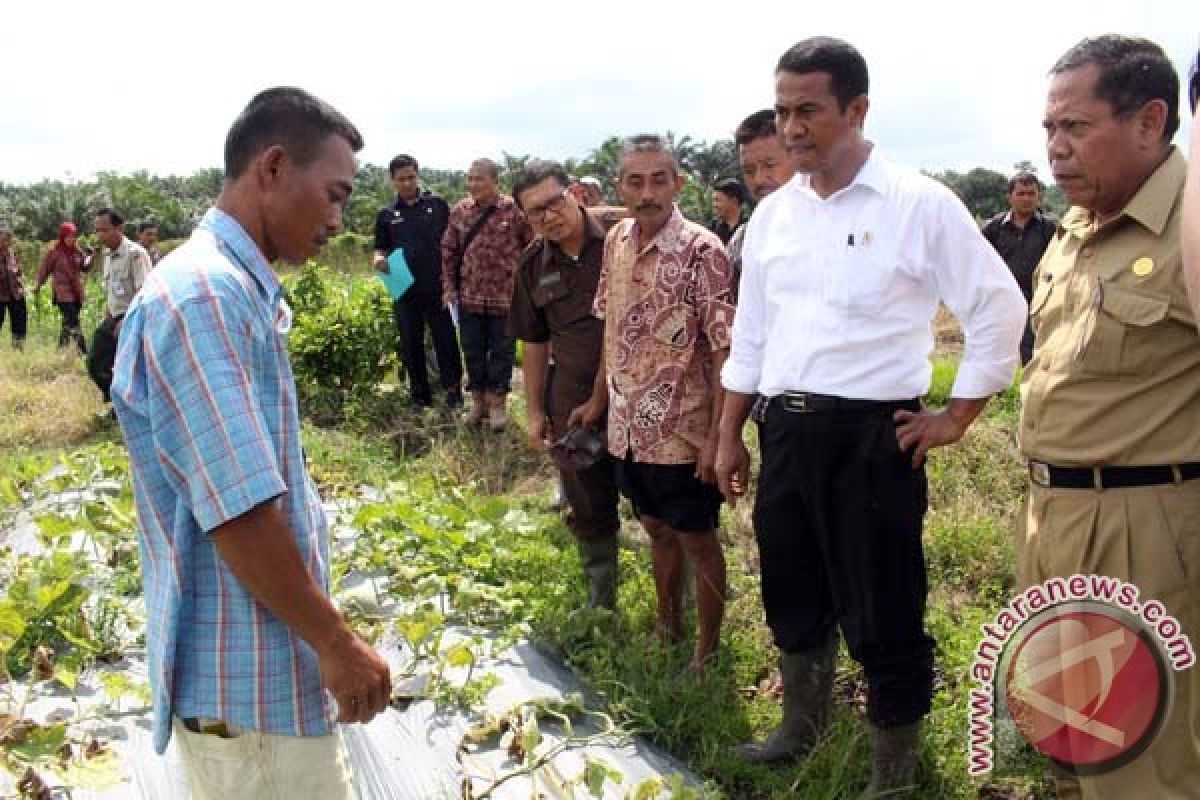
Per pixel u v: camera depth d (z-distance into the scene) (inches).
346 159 79.4
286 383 78.2
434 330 343.3
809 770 128.6
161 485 75.4
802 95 112.3
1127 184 97.7
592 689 149.5
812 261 117.6
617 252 150.5
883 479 115.7
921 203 112.1
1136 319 96.0
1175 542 97.7
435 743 134.3
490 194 309.4
